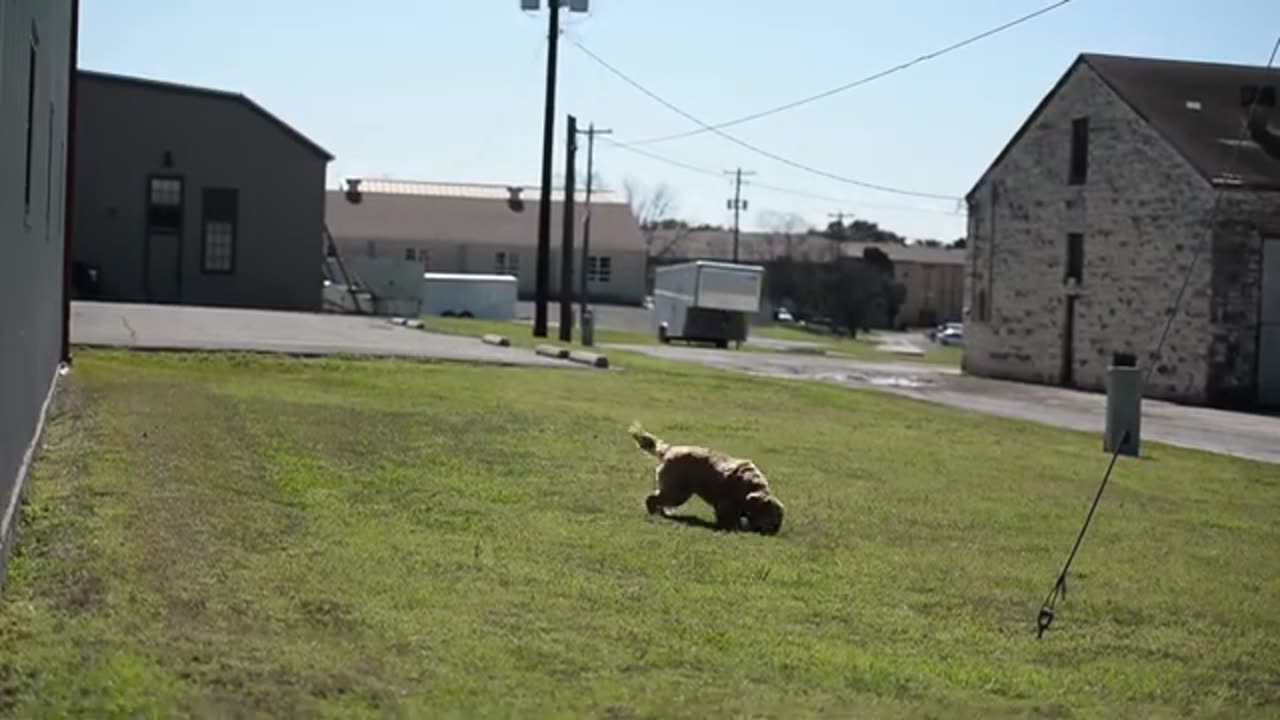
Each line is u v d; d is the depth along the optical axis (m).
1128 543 13.66
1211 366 41.50
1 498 8.02
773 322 99.12
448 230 101.44
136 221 61.81
